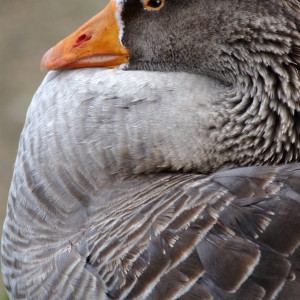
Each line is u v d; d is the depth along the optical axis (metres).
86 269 6.07
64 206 6.68
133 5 7.34
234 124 6.74
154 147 6.68
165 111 6.71
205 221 5.87
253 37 6.79
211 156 6.77
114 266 5.91
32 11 23.61
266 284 5.47
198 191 6.13
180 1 7.10
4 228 7.34
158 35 7.27
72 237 6.50
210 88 6.93
